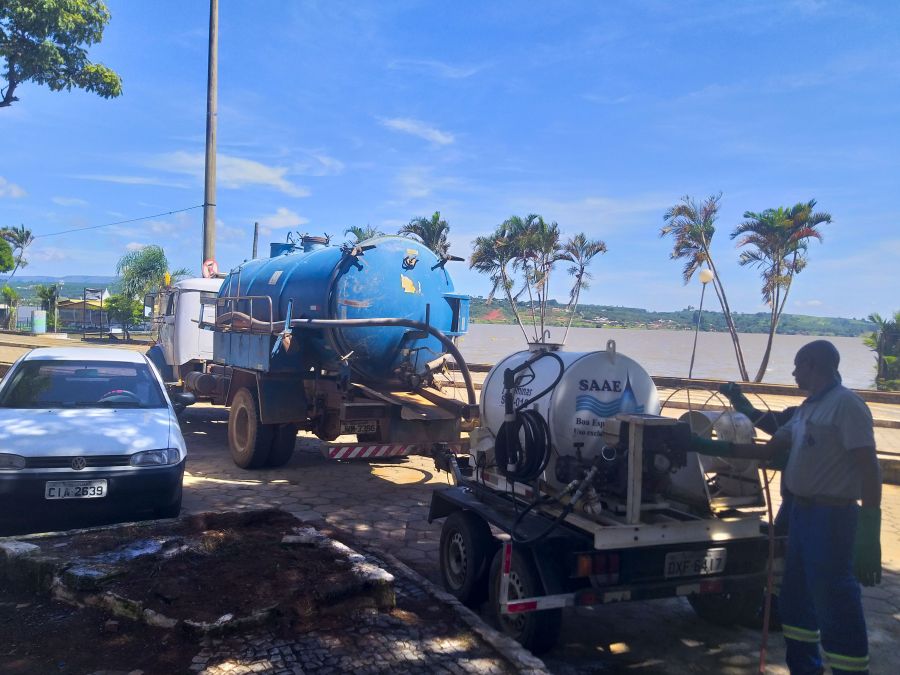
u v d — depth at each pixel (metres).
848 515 3.44
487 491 5.24
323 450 7.78
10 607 4.39
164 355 13.50
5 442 5.75
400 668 3.72
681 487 4.43
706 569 4.21
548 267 29.77
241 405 9.41
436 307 9.07
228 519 5.75
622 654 4.43
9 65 12.77
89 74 13.45
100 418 6.44
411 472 9.59
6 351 30.72
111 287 47.91
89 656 3.76
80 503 5.73
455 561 5.25
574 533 4.20
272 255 11.02
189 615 4.00
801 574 3.66
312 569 4.66
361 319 8.14
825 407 3.52
